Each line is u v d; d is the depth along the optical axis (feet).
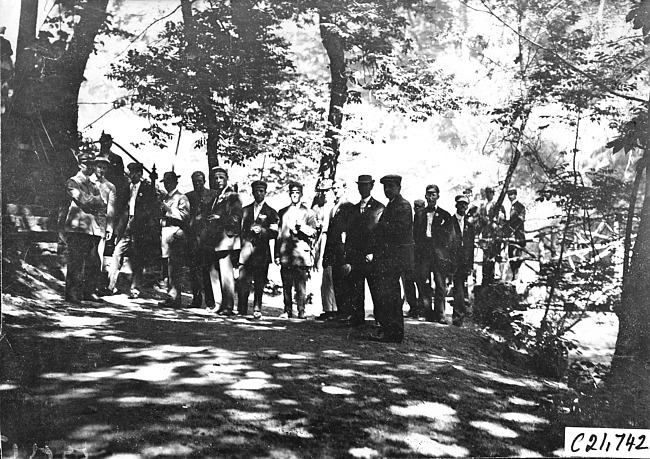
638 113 28.45
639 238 26.14
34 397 17.02
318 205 35.53
